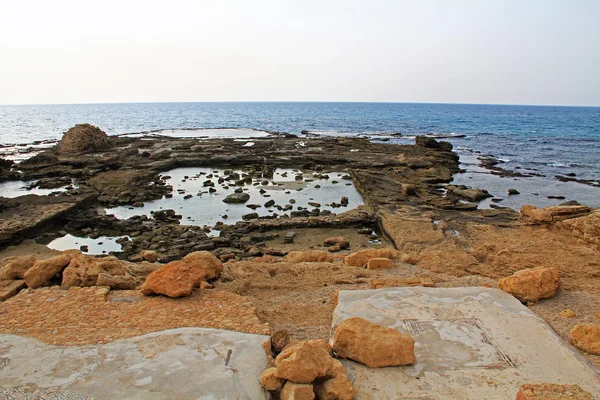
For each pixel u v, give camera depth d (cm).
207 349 621
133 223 1897
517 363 589
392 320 702
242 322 711
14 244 1652
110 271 929
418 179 2838
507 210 1962
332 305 849
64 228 1870
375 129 7875
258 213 2102
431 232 1603
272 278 1041
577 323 729
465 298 777
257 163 3562
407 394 530
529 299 830
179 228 1817
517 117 13100
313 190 2625
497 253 1204
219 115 14350
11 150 4403
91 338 652
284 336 639
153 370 570
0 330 677
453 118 12212
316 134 6638
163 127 8688
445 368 579
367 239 1706
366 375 566
